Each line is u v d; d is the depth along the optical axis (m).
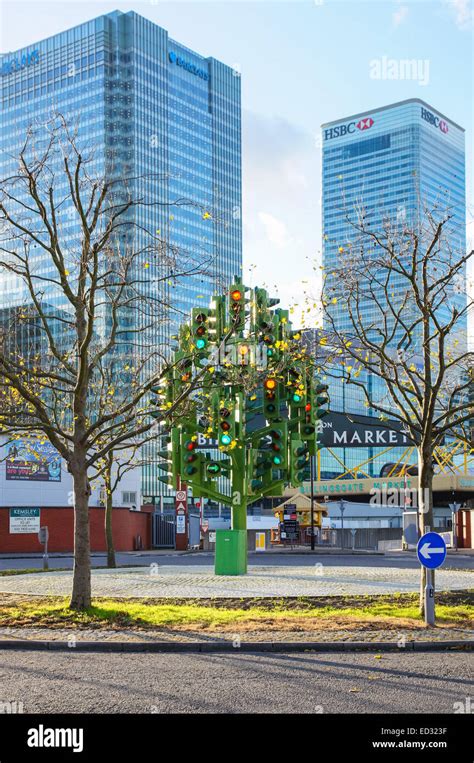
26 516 49.44
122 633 13.31
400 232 17.27
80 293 16.91
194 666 10.82
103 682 9.66
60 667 10.77
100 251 18.20
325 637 12.77
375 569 26.77
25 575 25.95
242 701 8.63
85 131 134.62
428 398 15.88
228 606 16.72
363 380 100.62
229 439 23.39
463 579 23.17
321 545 59.38
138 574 25.17
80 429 16.38
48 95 125.00
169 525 63.94
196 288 117.75
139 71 147.75
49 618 14.81
